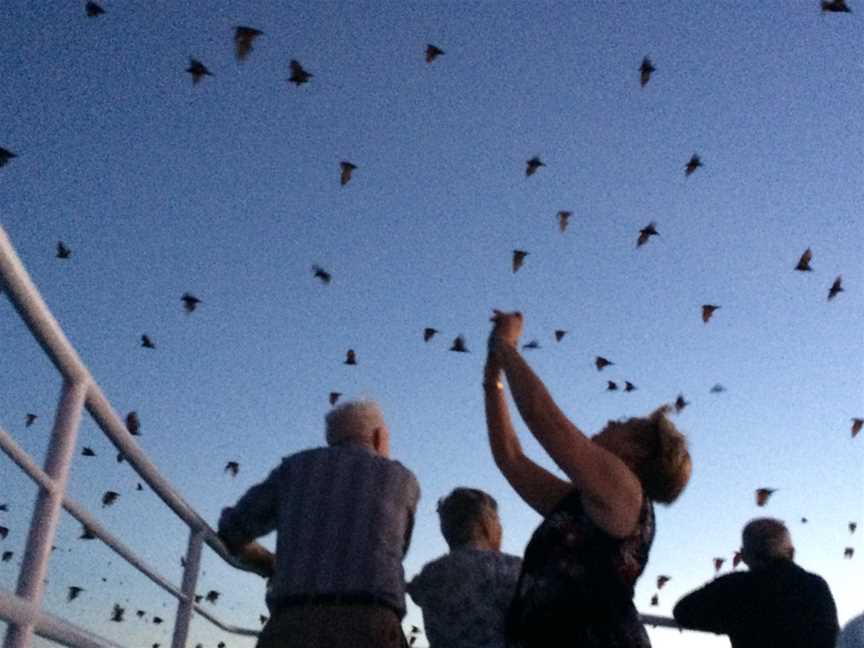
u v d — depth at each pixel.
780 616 3.23
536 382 1.87
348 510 2.40
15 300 1.50
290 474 2.49
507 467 2.24
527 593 1.85
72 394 1.82
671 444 2.01
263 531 2.54
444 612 2.75
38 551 1.72
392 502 2.46
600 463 1.83
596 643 1.77
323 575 2.30
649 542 1.89
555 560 1.84
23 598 1.67
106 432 2.06
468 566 2.78
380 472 2.50
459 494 2.99
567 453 1.82
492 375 2.30
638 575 1.87
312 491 2.43
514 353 1.92
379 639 2.26
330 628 2.23
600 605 1.79
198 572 2.90
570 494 1.95
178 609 2.84
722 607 3.32
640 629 1.82
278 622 2.28
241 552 2.60
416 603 2.84
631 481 1.86
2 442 1.52
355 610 2.26
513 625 1.87
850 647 3.35
